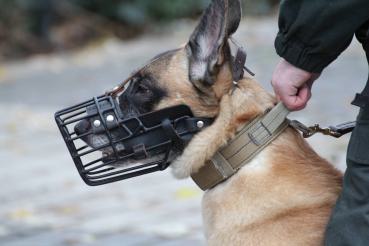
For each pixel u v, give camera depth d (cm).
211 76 376
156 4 2141
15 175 870
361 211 336
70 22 2059
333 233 345
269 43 1700
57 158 939
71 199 768
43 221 703
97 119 384
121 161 394
